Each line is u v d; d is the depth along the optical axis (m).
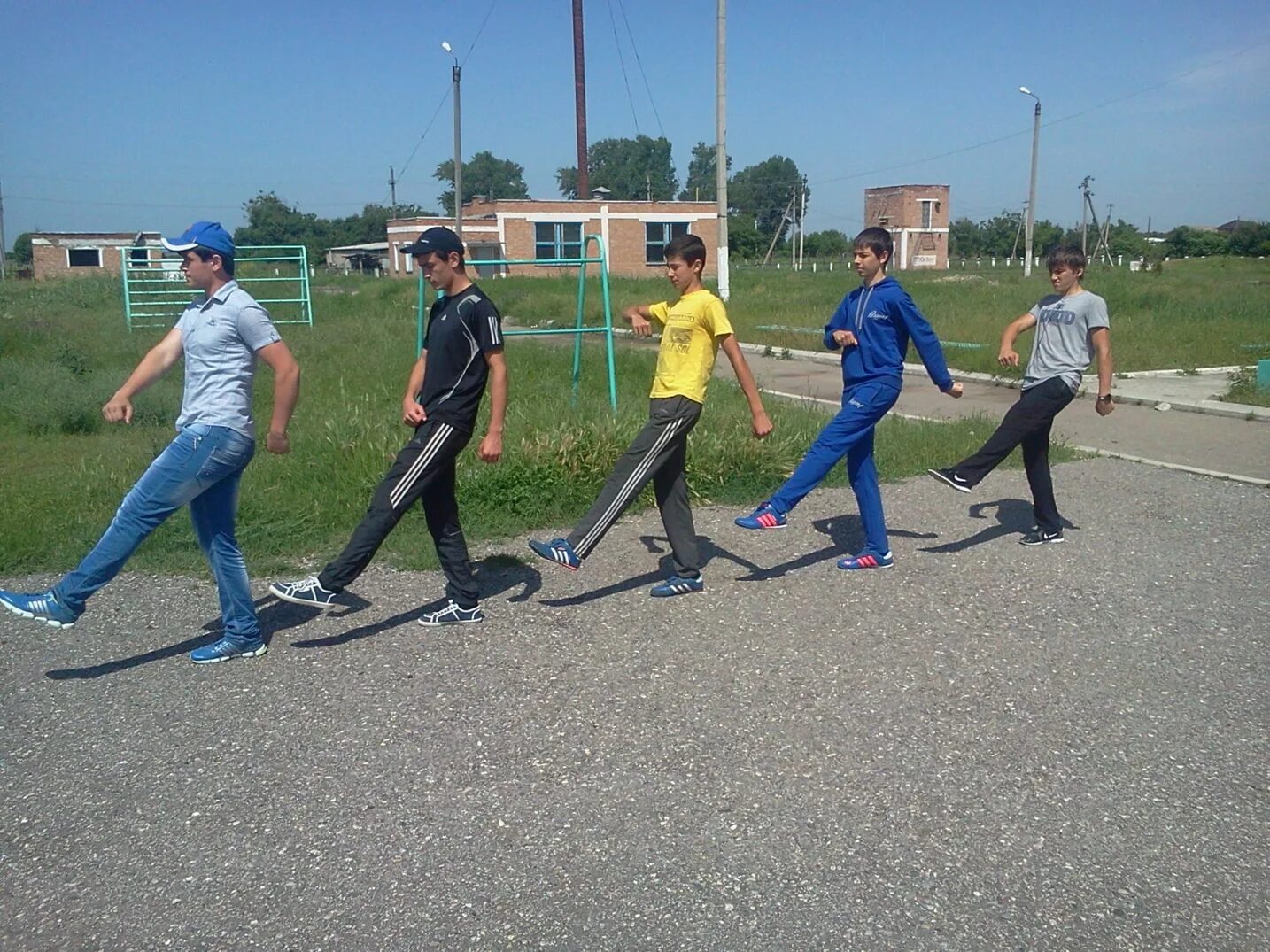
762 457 7.89
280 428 4.75
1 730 4.23
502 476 7.02
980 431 9.60
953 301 25.94
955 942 3.03
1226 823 3.62
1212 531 6.91
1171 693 4.57
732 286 35.59
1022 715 4.36
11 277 62.75
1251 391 12.22
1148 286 31.23
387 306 26.98
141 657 4.91
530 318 25.02
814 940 3.03
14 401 11.07
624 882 3.27
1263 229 74.19
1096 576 6.04
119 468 8.07
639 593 5.73
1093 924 3.12
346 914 3.13
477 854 3.41
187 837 3.51
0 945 3.01
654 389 5.54
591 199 55.56
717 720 4.29
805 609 5.50
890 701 4.47
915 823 3.60
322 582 5.02
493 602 5.59
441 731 4.20
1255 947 3.02
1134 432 10.41
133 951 2.99
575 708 4.38
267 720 4.30
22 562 6.12
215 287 4.63
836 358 17.27
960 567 6.19
